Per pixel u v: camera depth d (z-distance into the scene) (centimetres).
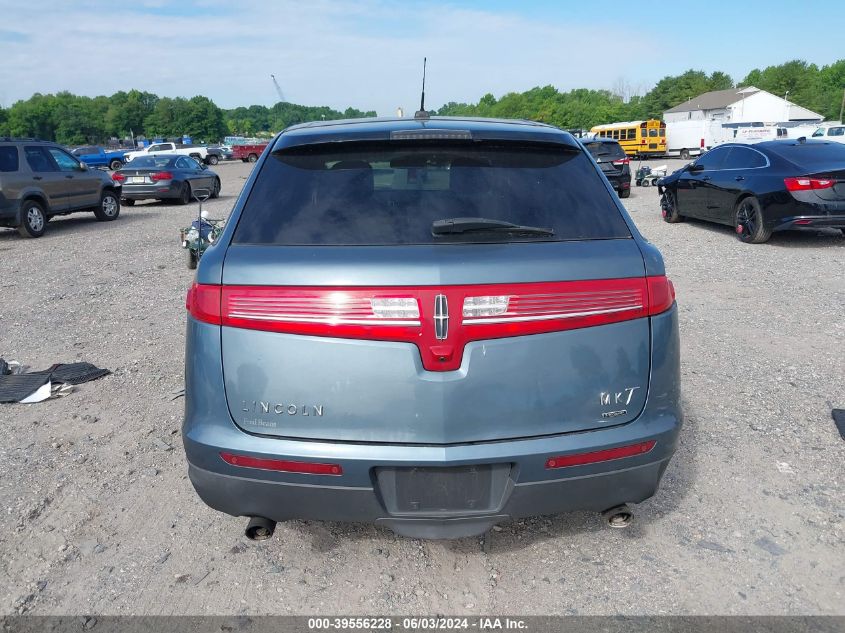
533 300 245
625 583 290
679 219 1427
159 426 455
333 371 244
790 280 852
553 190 278
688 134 5341
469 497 257
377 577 298
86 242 1319
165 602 282
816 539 317
